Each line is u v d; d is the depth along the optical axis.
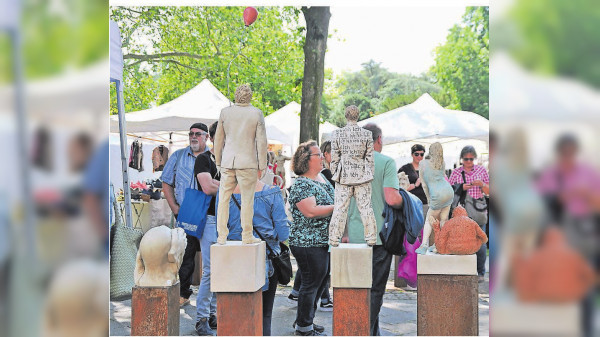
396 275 7.59
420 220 4.38
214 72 16.58
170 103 9.39
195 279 7.41
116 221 4.66
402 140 9.84
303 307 4.71
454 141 12.06
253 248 4.01
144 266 4.05
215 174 5.02
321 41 9.83
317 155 4.71
